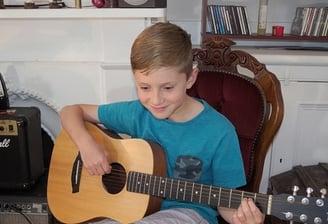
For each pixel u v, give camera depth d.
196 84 1.45
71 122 1.36
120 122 1.37
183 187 1.15
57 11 1.68
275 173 2.06
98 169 1.27
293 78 1.93
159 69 1.08
